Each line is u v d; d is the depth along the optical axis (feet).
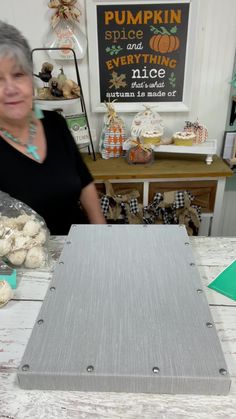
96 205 4.36
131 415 1.48
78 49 5.56
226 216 7.18
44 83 5.73
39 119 3.86
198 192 5.73
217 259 2.54
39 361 1.59
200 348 1.64
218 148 6.44
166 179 5.54
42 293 2.20
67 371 1.54
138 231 2.65
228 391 1.54
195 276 2.14
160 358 1.59
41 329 1.76
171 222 5.67
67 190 3.84
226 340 1.83
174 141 5.75
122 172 5.43
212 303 2.09
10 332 1.90
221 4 5.25
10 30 2.91
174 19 5.36
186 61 5.66
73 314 1.85
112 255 2.36
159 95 5.95
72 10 5.28
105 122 5.95
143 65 5.73
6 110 3.23
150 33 5.49
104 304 1.92
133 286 2.06
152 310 1.87
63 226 4.05
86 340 1.69
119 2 5.25
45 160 3.72
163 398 1.55
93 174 5.37
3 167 3.54
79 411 1.50
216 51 5.61
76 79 5.89
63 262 2.29
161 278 2.13
